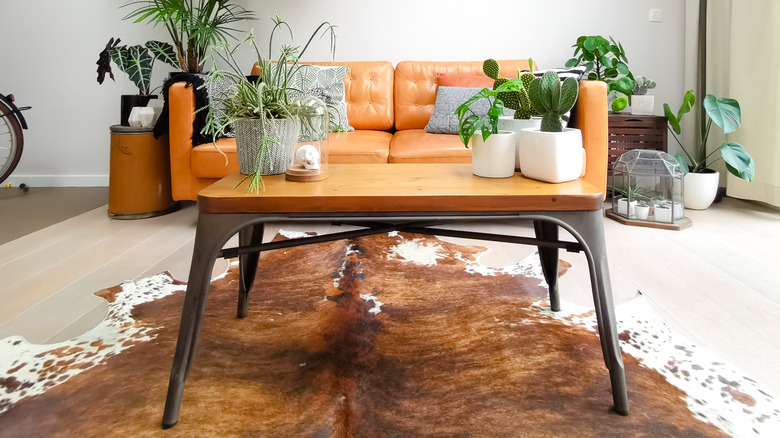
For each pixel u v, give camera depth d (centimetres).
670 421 98
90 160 361
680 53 333
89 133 357
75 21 343
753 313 148
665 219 247
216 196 97
